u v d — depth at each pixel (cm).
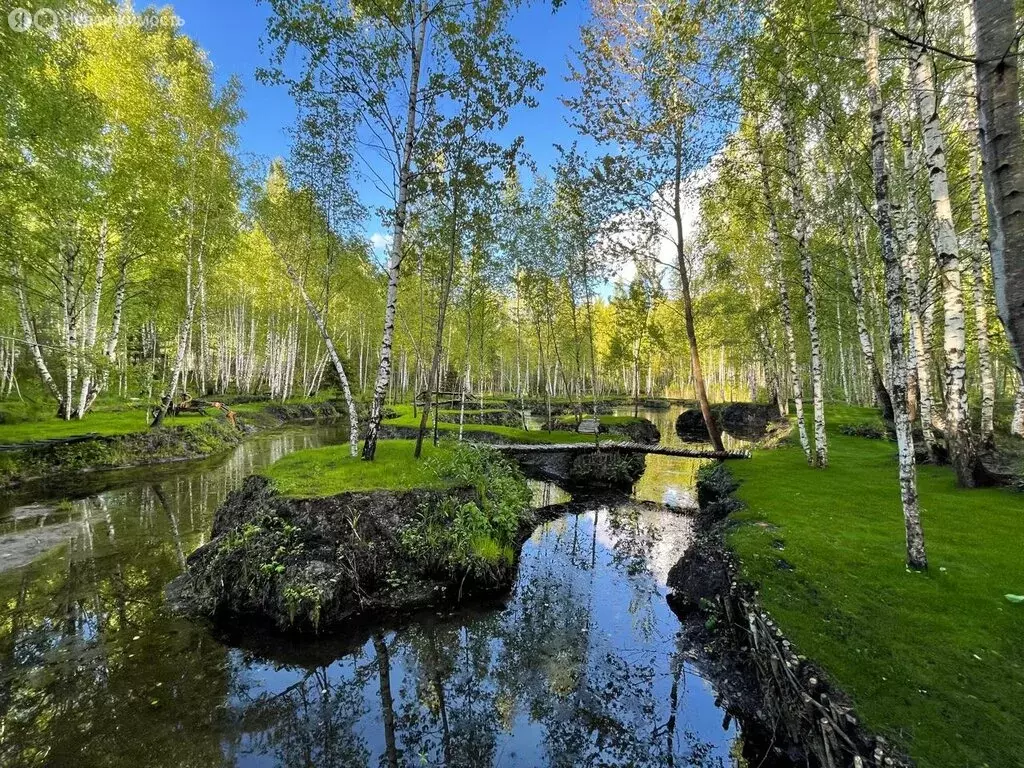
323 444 2191
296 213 1045
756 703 475
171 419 2033
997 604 462
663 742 469
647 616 703
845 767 349
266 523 748
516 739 479
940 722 344
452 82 907
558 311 2412
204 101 1734
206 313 2538
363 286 2117
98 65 1523
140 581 750
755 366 3650
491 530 845
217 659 570
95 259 1791
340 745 462
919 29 672
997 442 1139
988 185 189
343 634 639
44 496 1213
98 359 1700
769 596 537
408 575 750
